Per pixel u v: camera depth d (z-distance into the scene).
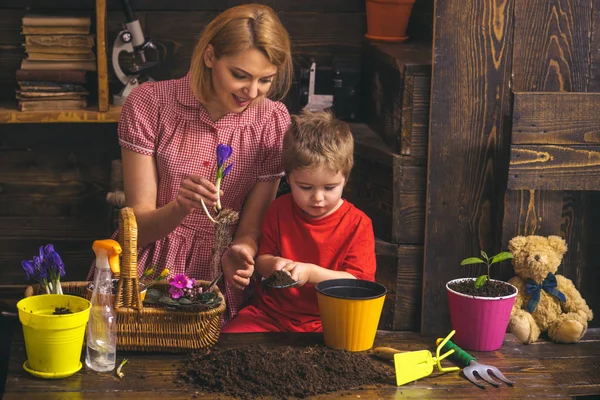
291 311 2.00
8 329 3.02
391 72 2.59
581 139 2.30
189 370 1.55
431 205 2.45
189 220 2.10
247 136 2.09
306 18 3.12
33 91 2.83
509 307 1.71
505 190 2.38
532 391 1.52
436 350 1.65
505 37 2.36
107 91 2.81
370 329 1.67
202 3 3.08
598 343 2.47
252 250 2.04
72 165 3.18
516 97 2.27
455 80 2.38
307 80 2.99
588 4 2.36
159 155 2.06
